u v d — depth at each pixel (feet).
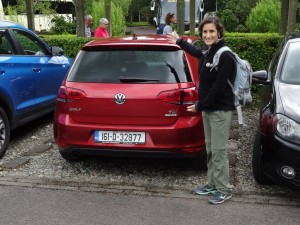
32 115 16.94
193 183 12.57
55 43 24.59
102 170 13.64
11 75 15.20
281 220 10.37
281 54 14.16
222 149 10.94
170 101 11.84
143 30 108.99
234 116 19.95
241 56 22.54
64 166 13.96
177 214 10.69
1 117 14.49
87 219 10.48
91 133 12.26
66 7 75.20
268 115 11.50
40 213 10.80
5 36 15.70
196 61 13.67
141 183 12.58
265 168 11.32
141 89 11.94
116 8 61.67
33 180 12.82
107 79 12.30
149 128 11.90
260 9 57.93
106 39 13.66
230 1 78.43
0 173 13.34
